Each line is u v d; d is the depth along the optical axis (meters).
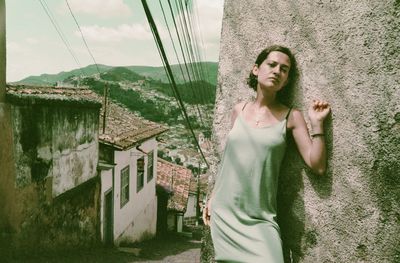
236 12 2.42
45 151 8.78
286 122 2.11
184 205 22.22
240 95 2.42
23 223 7.88
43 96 8.52
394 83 1.91
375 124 1.96
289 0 2.21
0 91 7.03
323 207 2.14
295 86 2.21
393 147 1.93
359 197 2.03
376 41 1.94
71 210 10.31
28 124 8.01
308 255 2.21
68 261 8.90
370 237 2.01
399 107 1.90
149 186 18.84
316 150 2.05
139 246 15.82
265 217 2.09
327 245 2.14
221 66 2.50
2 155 7.12
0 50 6.91
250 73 2.26
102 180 12.46
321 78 2.11
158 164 25.88
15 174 7.55
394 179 1.93
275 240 2.04
